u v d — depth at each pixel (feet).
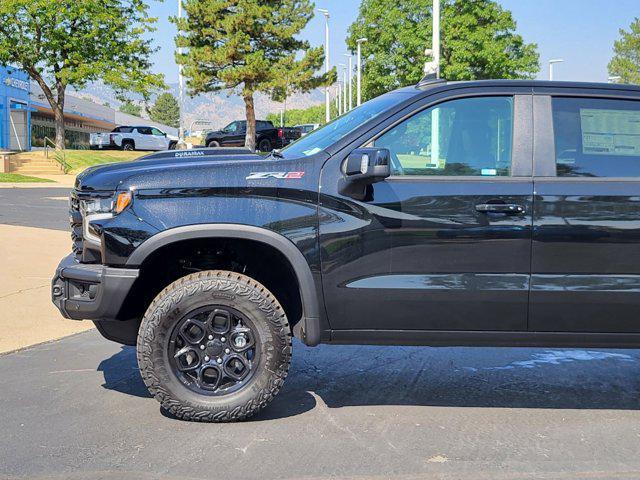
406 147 14.23
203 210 13.70
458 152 14.25
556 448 13.08
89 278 13.83
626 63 234.38
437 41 74.84
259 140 140.15
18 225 44.91
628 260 13.85
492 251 13.82
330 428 13.91
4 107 162.50
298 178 13.89
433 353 19.62
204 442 13.12
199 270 15.01
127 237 13.60
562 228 13.78
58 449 12.78
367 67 176.24
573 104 14.47
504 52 165.07
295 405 15.26
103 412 14.67
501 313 13.93
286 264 14.40
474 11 157.99
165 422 14.12
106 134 140.46
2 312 23.26
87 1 119.85
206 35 139.33
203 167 14.02
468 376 17.53
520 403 15.58
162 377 13.75
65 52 125.08
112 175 14.07
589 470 12.11
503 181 13.96
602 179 14.06
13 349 19.36
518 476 11.82
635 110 14.43
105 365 18.10
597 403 15.66
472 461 12.42
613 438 13.62
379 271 13.84
